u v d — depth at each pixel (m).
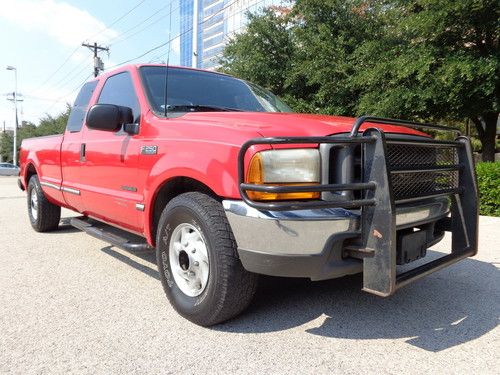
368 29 14.52
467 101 11.21
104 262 4.65
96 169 4.28
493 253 5.21
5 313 3.25
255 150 2.62
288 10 17.28
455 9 9.88
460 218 3.34
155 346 2.75
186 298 3.13
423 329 3.04
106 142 4.11
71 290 3.76
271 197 2.59
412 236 2.88
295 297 3.59
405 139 2.77
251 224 2.63
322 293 3.69
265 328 3.02
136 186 3.62
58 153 5.25
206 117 3.35
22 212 8.76
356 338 2.89
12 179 28.95
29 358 2.60
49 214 6.12
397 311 3.35
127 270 4.36
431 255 4.93
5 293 3.68
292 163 2.63
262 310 3.32
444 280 4.13
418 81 11.41
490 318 3.24
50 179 5.56
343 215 2.59
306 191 2.48
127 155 3.72
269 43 16.62
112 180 4.00
